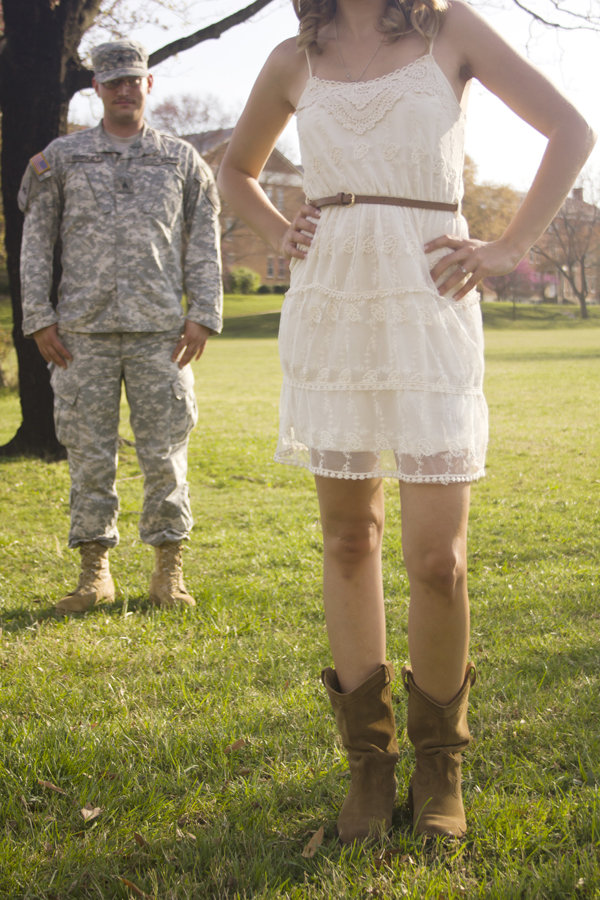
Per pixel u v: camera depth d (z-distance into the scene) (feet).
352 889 5.56
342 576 6.62
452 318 6.13
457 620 6.14
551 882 5.48
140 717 8.33
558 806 6.40
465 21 6.17
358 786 6.43
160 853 6.15
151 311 12.47
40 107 28.60
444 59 6.16
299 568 15.43
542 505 21.26
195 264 13.03
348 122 6.14
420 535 6.05
